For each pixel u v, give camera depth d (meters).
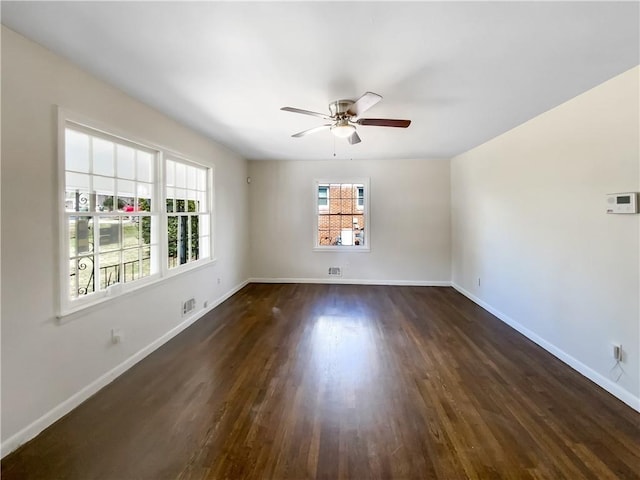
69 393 2.26
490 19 1.74
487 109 3.18
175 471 1.72
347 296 5.40
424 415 2.20
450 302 5.05
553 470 1.72
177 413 2.22
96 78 2.48
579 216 2.84
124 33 1.89
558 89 2.70
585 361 2.77
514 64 2.25
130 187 3.03
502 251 4.18
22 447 1.89
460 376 2.74
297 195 6.32
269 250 6.41
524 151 3.66
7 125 1.86
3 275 1.84
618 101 2.43
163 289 3.44
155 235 3.37
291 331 3.80
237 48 2.05
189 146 3.96
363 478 1.67
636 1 1.58
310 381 2.65
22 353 1.94
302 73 2.40
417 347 3.34
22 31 1.88
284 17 1.73
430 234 6.17
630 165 2.35
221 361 3.02
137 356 2.99
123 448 1.89
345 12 1.68
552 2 1.60
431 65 2.27
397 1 1.59
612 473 1.70
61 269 2.18
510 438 1.97
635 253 2.32
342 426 2.08
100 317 2.55
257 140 4.58
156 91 2.76
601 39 1.94
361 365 2.94
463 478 1.67
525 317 3.66
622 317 2.42
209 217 4.62
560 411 2.25
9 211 1.87
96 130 2.54
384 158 6.04
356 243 6.36
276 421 2.13
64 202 2.21
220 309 4.66
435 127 3.85
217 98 2.91
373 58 2.17
